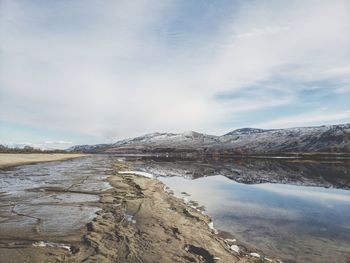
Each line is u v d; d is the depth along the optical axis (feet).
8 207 50.08
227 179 118.32
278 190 88.48
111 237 34.88
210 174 140.05
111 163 200.85
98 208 50.34
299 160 287.28
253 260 33.24
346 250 37.93
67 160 248.93
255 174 140.56
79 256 28.45
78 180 89.25
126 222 42.01
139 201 57.62
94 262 27.25
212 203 67.92
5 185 77.10
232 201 70.49
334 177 126.82
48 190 69.15
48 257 27.43
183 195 77.97
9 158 197.57
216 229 46.44
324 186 97.76
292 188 92.79
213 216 55.31
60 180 88.94
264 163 238.89
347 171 157.38
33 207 50.29
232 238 42.09
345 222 51.57
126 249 31.27
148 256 29.76
